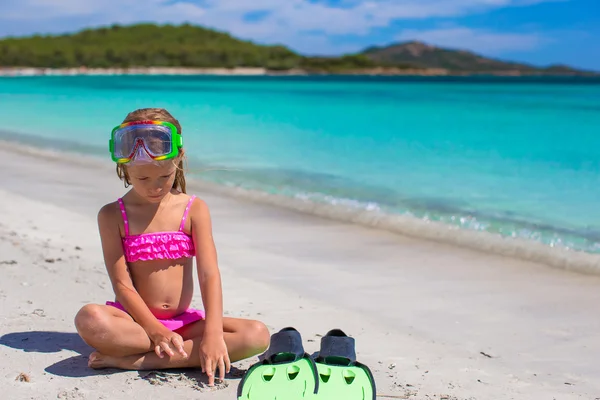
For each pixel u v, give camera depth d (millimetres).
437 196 8797
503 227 7199
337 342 3008
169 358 3178
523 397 3186
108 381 3035
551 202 8398
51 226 6828
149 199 3219
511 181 9844
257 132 16141
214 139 14711
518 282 5391
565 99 30438
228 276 5301
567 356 3842
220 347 3100
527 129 16438
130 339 3121
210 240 3355
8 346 3432
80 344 3527
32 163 12297
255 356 3516
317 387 2715
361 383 2795
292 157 12211
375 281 5324
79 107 25234
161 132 3080
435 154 12641
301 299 4738
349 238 6797
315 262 5855
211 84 59125
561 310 4707
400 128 17094
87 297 4367
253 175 10367
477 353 3826
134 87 47375
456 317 4504
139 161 3057
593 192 8984
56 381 3006
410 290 5098
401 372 3426
